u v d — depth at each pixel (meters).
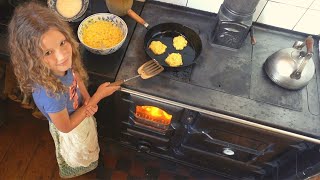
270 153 1.61
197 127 1.56
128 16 1.62
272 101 1.43
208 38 1.62
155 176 1.98
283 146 1.51
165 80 1.43
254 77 1.50
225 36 1.53
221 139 1.61
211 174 2.04
